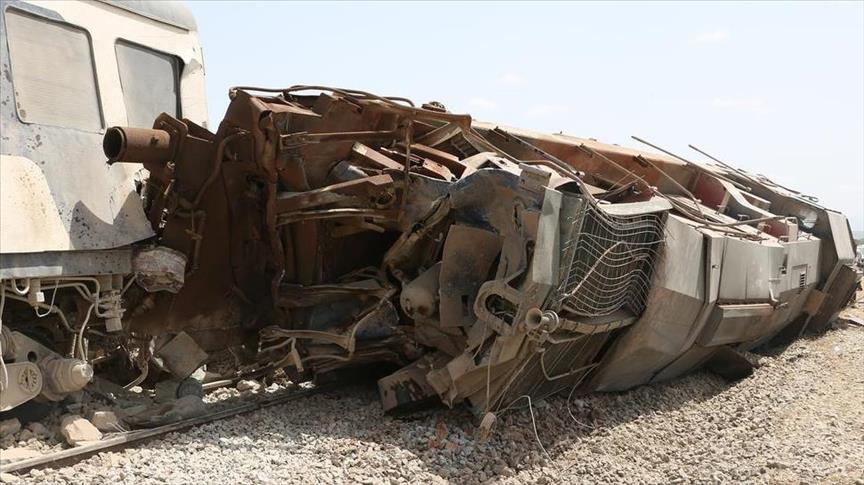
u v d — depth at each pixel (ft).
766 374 35.12
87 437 18.95
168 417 21.21
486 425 20.98
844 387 34.14
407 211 23.95
